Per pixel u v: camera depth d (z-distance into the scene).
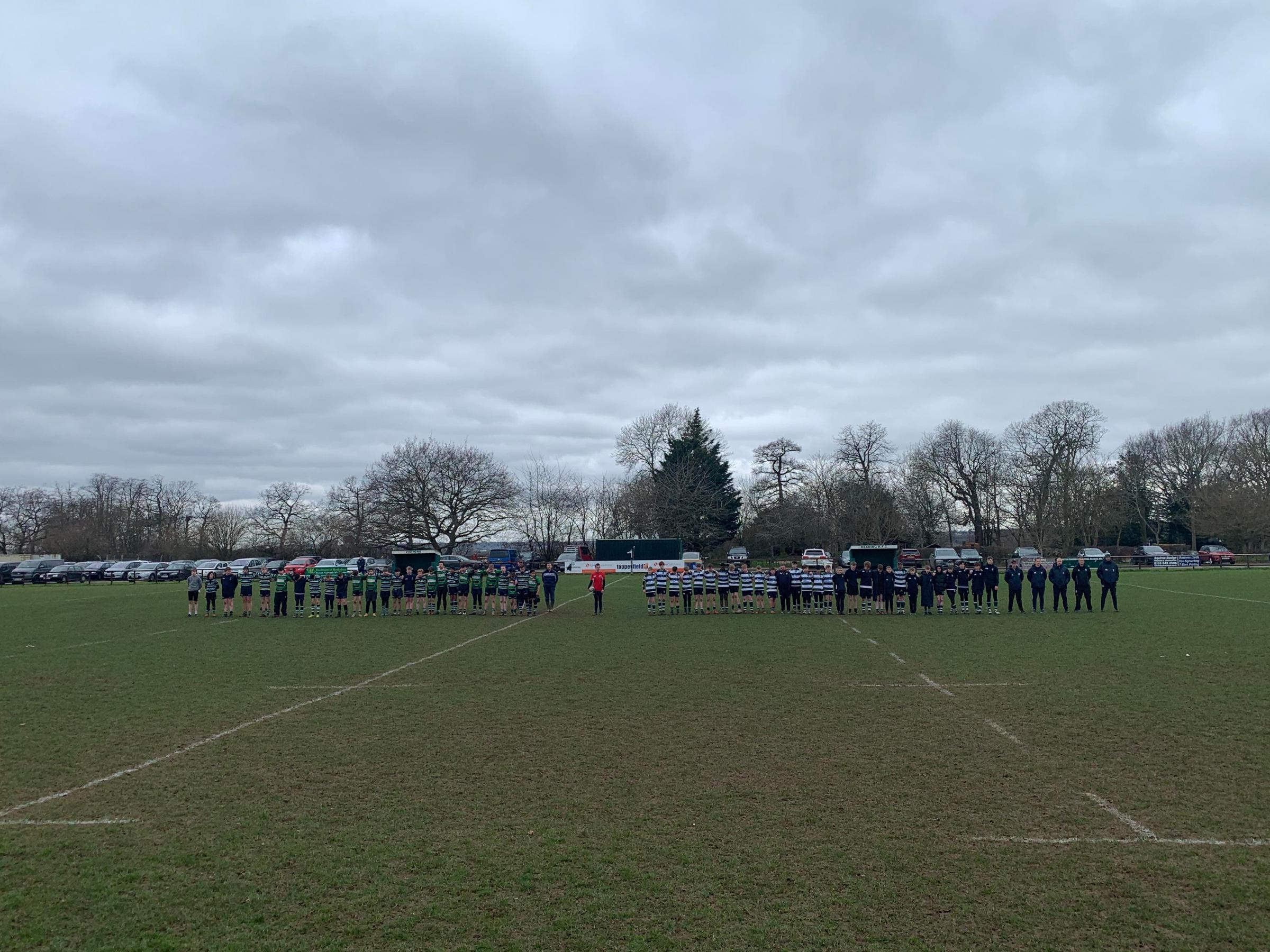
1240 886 7.05
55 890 7.26
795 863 7.65
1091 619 29.47
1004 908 6.70
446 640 25.30
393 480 83.25
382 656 21.70
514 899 6.96
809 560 63.84
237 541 129.25
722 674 18.22
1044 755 11.17
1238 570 68.06
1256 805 9.03
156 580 76.19
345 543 99.50
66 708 15.07
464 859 7.83
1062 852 7.84
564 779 10.34
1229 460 92.38
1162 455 102.44
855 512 90.81
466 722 13.62
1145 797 9.38
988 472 95.38
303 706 15.12
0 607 41.50
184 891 7.21
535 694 16.00
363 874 7.51
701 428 96.88
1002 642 23.33
